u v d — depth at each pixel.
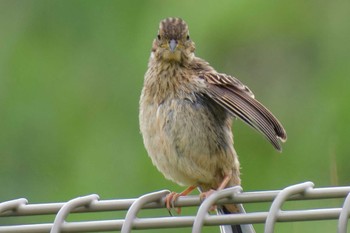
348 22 14.71
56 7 14.99
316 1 14.79
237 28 14.41
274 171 13.73
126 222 7.30
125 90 14.39
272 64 14.58
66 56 14.76
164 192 7.86
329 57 14.56
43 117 14.47
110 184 13.84
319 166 13.62
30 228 7.39
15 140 14.45
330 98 14.06
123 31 14.68
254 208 13.03
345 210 6.99
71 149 14.23
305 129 14.01
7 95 14.62
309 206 12.80
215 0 14.48
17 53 14.84
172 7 14.49
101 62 14.62
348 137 13.71
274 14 14.66
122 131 14.20
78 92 14.52
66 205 7.35
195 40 14.36
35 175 14.31
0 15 15.08
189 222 7.27
